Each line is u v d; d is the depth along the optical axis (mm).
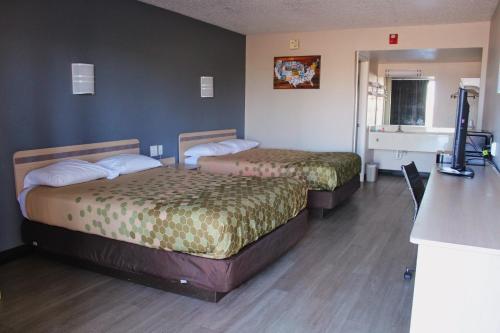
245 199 2947
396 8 4812
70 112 3887
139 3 4582
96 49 4102
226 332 2389
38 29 3545
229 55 6387
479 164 3965
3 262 3383
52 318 2520
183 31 5305
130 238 2814
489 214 2150
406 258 3535
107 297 2791
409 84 7473
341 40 6230
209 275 2602
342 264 3402
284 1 4570
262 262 2994
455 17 5199
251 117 6992
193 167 5031
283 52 6617
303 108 6625
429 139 6848
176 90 5266
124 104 4488
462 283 1731
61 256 3352
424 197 2553
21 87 3453
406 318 2559
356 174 5613
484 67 5480
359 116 6805
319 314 2604
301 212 3779
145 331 2391
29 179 3463
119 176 3906
